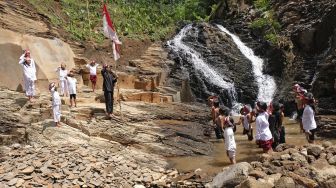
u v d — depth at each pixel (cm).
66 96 1576
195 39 2422
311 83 1823
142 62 2153
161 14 3052
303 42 2019
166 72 2064
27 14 2020
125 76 1894
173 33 2609
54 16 2322
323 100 1656
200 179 921
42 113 1273
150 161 1078
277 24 2247
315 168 824
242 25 2508
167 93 1877
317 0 2130
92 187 862
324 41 1916
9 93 1384
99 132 1215
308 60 1947
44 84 1658
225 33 2417
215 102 1389
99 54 2205
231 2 2792
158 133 1283
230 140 1027
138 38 2483
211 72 2152
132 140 1198
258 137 1020
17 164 932
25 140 1125
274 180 786
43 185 849
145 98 1756
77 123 1235
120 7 2883
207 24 2542
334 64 1645
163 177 968
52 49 1839
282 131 1147
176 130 1348
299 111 1306
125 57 2280
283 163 863
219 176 844
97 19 2559
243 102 2027
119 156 1060
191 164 1066
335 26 1845
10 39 1647
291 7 2256
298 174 814
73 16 2483
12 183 844
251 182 748
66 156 991
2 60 1538
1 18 1802
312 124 1126
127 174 955
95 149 1084
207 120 1585
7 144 1088
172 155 1149
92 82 1739
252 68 2153
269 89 2014
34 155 990
